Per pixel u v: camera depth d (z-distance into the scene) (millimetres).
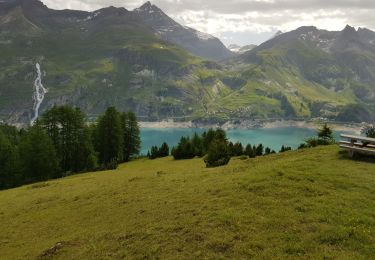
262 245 17500
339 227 17938
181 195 27844
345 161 27734
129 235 21766
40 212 35656
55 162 89312
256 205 21688
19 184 89938
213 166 51562
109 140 110000
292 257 16188
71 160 100000
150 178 41031
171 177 39094
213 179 31719
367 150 27703
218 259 17031
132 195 32812
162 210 25094
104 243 21953
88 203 34250
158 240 20016
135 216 25844
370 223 18109
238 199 22984
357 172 24891
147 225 22609
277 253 16672
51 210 35312
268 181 24875
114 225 25281
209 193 25922
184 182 34000
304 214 19703
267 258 16422
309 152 39250
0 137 90938
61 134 97312
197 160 80688
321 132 59281
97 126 112062
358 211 19438
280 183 24109
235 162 50406
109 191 37375
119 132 110438
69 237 25438
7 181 89250
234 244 17953
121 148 112688
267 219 19672
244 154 73375
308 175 24969
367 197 21094
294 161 29375
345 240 16875
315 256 15953
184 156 89438
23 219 34469
